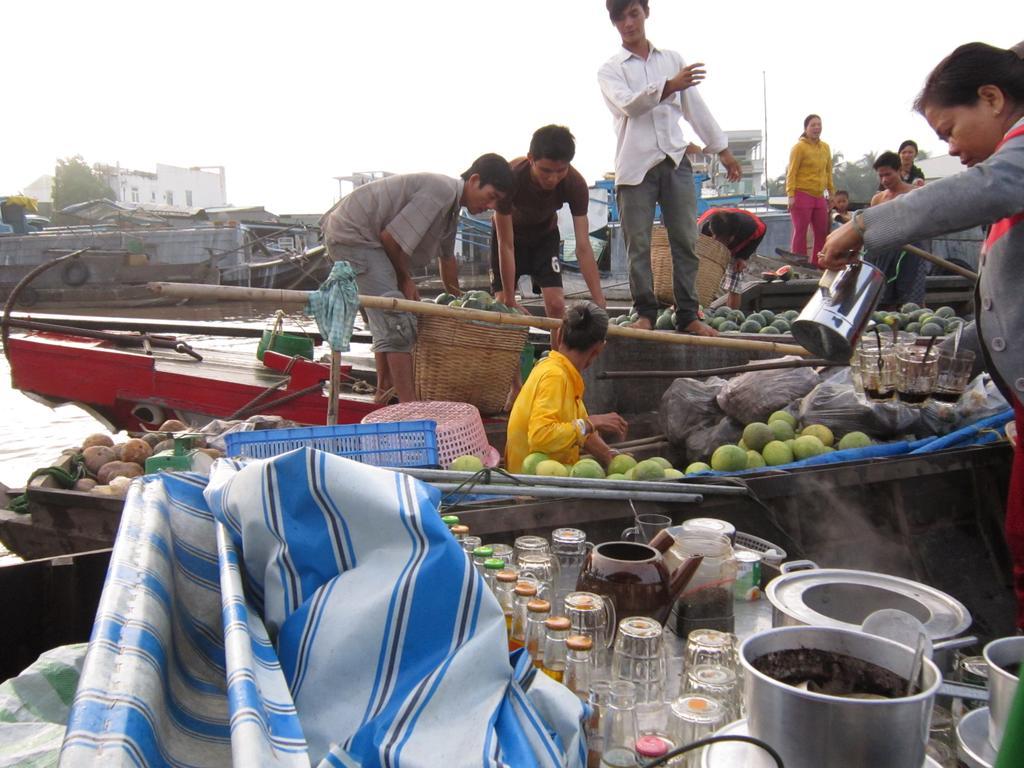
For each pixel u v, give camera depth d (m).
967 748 1.49
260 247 26.78
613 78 5.93
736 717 1.87
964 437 4.25
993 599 4.02
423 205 5.37
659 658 1.96
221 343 13.81
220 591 1.96
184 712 1.50
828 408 4.73
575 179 6.13
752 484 3.76
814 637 1.52
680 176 6.07
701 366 6.22
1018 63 2.62
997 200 2.47
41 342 6.74
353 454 3.64
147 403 6.62
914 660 1.40
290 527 1.74
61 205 77.19
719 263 8.14
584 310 4.46
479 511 3.32
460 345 5.36
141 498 2.07
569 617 2.06
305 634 1.60
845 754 1.26
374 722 1.46
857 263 2.91
